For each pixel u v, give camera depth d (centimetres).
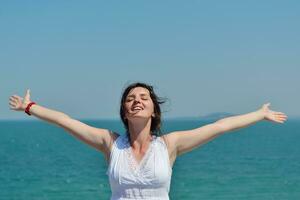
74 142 8331
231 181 3606
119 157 593
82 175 4034
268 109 629
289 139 9138
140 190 584
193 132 609
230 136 10469
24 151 6638
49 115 615
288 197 2998
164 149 595
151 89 616
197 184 3469
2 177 4053
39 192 3300
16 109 619
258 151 6325
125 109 600
